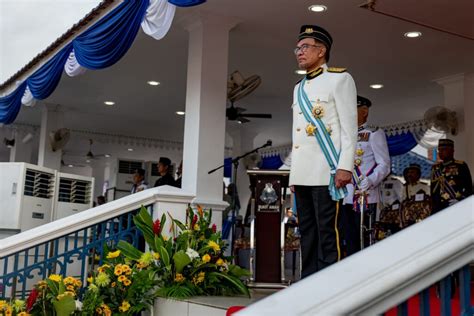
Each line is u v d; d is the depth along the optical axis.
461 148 7.50
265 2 5.52
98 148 14.35
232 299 3.33
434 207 4.63
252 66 7.71
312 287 0.91
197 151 5.63
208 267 3.64
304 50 2.96
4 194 5.04
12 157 12.62
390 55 6.93
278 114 10.70
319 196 2.81
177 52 7.20
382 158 4.22
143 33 6.47
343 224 4.07
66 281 3.35
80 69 6.21
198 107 5.71
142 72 8.21
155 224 3.66
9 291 4.03
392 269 0.93
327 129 2.82
